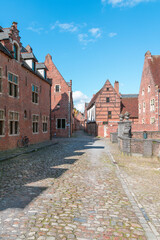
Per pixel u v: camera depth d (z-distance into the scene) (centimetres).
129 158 1038
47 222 336
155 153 1043
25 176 647
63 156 1087
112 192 504
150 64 2777
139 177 656
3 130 1192
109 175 677
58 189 518
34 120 1736
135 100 3694
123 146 1155
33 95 1734
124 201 444
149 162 930
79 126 7812
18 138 1397
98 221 346
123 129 1509
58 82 3012
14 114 1341
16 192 487
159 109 2433
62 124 2972
